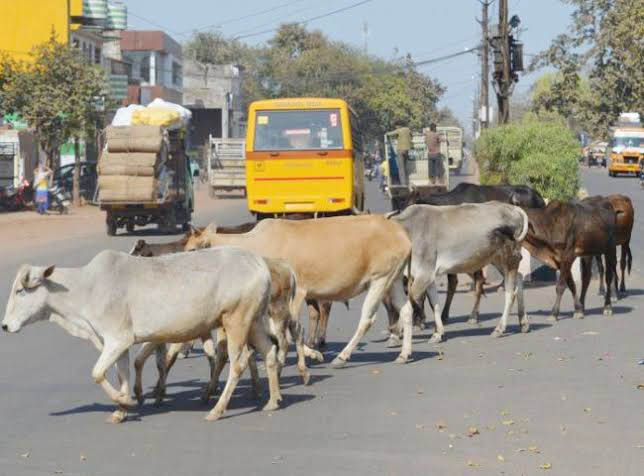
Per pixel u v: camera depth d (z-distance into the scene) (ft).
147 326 35.35
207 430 33.81
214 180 192.65
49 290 35.01
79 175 169.68
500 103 125.90
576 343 50.14
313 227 44.98
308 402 37.93
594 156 352.49
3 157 164.66
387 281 45.57
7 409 36.81
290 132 94.89
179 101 324.39
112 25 237.86
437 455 30.42
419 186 130.62
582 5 222.69
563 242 57.88
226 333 36.55
